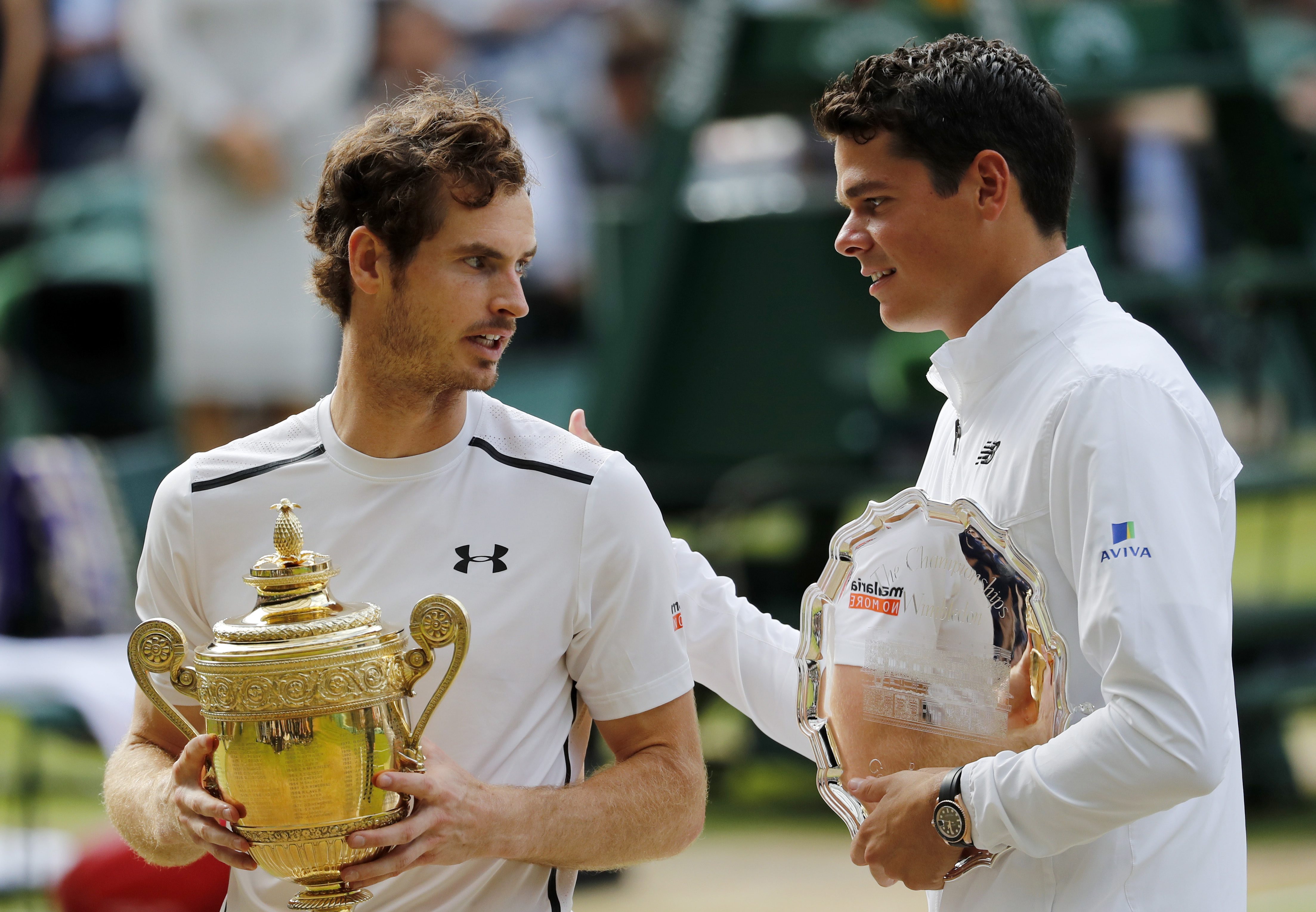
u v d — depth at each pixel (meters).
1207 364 24.02
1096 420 7.09
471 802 6.64
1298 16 40.88
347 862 6.56
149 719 7.92
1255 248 21.73
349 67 26.38
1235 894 7.57
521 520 7.30
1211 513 7.09
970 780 7.21
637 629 7.39
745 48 19.95
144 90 31.69
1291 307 21.36
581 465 7.38
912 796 7.43
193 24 25.38
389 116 7.15
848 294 19.66
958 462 7.94
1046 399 7.36
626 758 7.50
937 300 7.79
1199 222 22.53
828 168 24.53
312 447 7.45
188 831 6.72
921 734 7.61
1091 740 6.86
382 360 7.09
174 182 25.86
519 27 32.34
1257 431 21.84
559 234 27.03
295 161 25.89
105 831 17.48
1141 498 6.93
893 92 7.60
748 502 21.19
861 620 7.83
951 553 7.48
